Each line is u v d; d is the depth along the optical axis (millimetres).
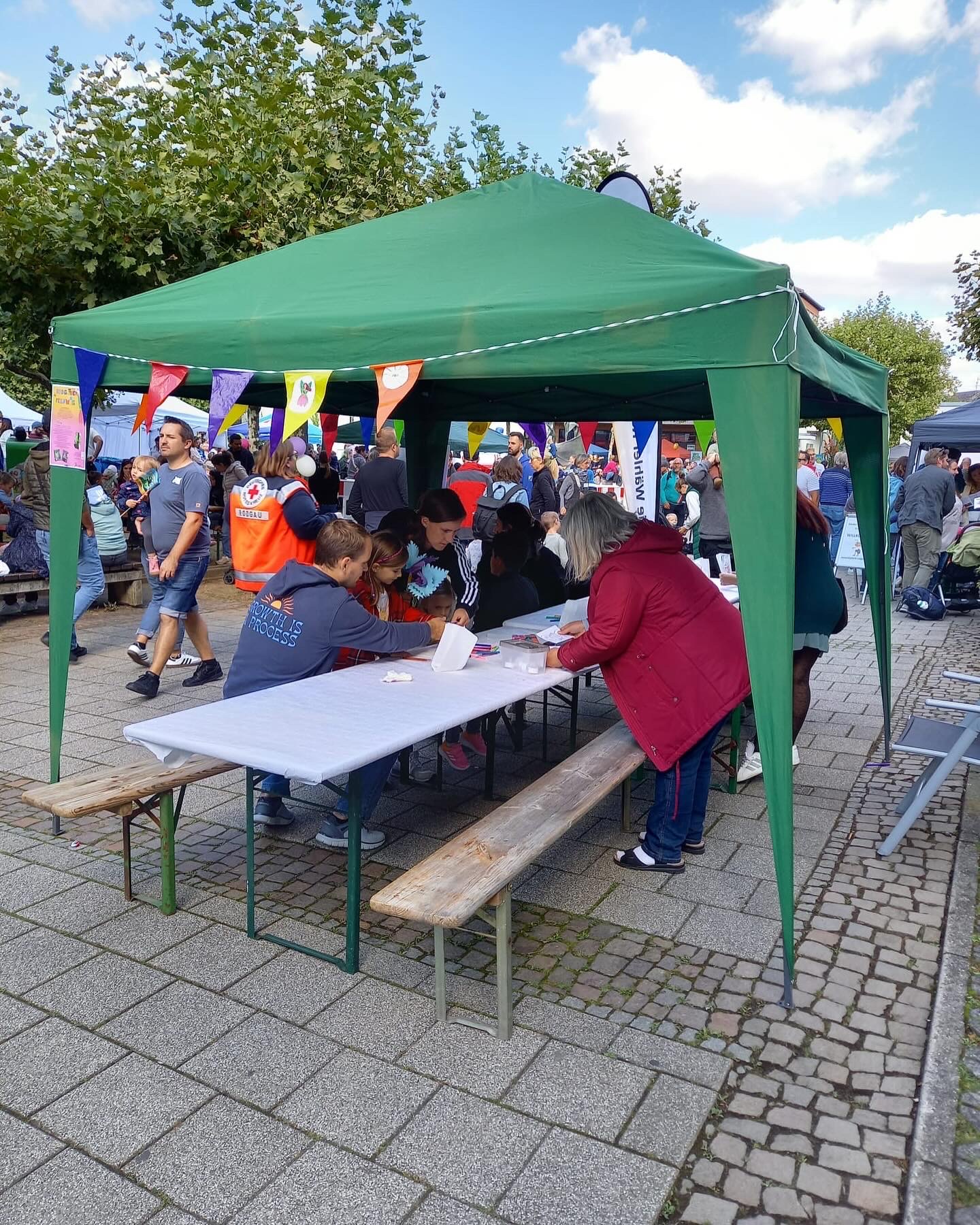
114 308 4254
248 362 3648
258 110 7145
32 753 5215
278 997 2951
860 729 5973
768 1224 2090
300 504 4844
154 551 6328
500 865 2719
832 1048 2723
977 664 7922
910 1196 2139
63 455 4352
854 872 3893
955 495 11039
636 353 2928
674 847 3818
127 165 6848
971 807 4582
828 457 14203
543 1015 2867
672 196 8383
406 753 4879
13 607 9875
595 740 4035
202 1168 2232
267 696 3512
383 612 4371
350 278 3844
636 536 3619
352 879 3037
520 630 4914
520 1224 2074
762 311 2764
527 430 7984
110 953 3205
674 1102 2475
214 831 4266
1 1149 2289
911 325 48219
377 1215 2098
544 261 3535
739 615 3752
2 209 6645
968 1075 2590
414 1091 2510
